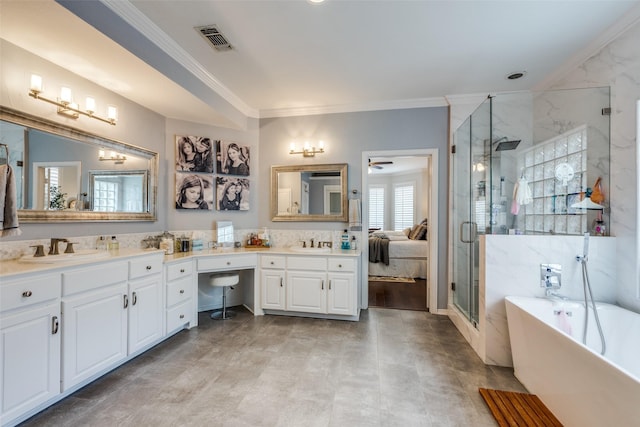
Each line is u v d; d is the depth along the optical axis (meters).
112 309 2.13
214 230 3.67
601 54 2.40
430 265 3.67
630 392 1.16
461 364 2.36
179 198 3.40
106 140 2.58
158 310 2.59
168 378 2.12
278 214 3.96
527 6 1.99
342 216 3.79
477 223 2.83
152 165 3.12
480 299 2.53
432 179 3.64
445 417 1.73
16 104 1.95
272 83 3.17
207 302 3.67
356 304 3.27
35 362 1.64
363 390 1.99
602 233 2.33
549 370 1.74
